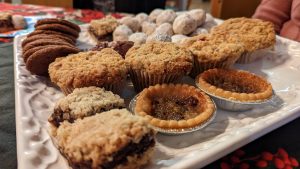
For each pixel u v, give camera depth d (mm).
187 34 289
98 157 117
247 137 153
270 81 233
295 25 343
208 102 178
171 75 198
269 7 372
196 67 227
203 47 233
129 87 222
